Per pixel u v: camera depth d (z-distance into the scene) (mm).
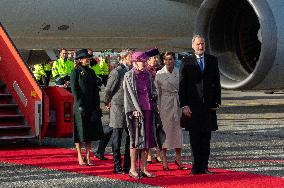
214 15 22766
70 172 13297
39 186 11586
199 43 12852
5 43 18859
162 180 12289
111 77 13367
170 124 13570
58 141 18906
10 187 11484
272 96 40125
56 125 17359
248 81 21984
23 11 23984
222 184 11688
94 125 14195
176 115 13562
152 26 26016
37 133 17219
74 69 14211
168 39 26906
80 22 24797
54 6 24297
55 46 26359
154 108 12641
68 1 24422
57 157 15500
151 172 13359
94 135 14164
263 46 21312
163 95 13656
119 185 11711
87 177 12648
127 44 26938
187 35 26844
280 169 13328
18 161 14805
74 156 15719
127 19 25469
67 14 24484
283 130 20766
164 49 28000
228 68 22922
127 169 13180
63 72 27328
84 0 24625
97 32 25422
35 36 25000
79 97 14000
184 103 12875
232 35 23234
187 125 12898
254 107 30312
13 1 23828
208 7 22422
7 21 24047
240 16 23125
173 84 13680
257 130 20797
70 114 17359
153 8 25703
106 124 22891
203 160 12945
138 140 12359
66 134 17328
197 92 12820
